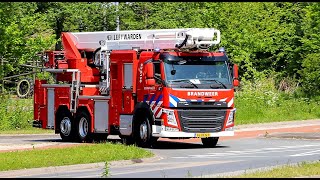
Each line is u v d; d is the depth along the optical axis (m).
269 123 80.31
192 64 51.97
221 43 104.00
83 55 61.00
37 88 63.03
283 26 116.56
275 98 91.56
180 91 51.38
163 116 51.31
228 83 52.75
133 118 53.75
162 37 53.47
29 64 90.31
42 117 62.47
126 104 54.38
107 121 56.09
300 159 42.88
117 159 41.81
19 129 76.06
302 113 89.69
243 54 105.44
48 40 90.62
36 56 88.25
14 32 86.38
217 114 52.34
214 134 52.31
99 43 59.53
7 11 86.31
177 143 57.97
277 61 116.88
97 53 59.22
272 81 98.81
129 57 54.12
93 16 108.12
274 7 117.25
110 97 55.81
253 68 107.50
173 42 52.69
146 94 52.72
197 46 52.16
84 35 60.75
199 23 106.56
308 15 107.19
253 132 69.88
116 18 107.56
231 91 52.78
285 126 77.56
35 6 104.00
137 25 107.44
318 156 44.94
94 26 108.31
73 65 60.56
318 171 33.81
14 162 39.16
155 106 51.91
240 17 108.12
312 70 102.31
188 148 52.66
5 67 87.12
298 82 105.06
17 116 77.06
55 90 61.16
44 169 37.91
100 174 36.12
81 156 42.06
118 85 55.09
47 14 107.56
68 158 41.09
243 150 50.59
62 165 39.03
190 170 37.31
